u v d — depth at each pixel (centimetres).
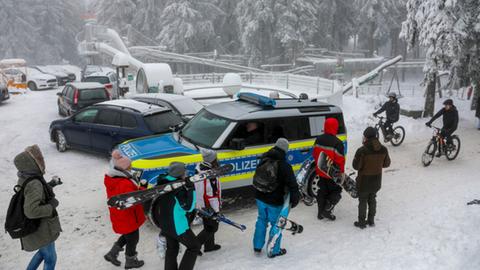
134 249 587
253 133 786
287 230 687
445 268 547
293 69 5041
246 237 699
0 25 7256
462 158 1236
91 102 1686
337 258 600
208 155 584
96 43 3959
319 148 746
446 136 1167
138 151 754
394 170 1111
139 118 1073
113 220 562
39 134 1487
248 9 4984
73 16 8825
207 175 559
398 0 5950
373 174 700
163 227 517
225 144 761
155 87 2011
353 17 6122
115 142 1112
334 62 5028
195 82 3409
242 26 5078
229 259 611
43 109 2066
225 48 6203
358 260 589
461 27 1705
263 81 3291
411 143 1434
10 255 652
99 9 6300
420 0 1805
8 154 1223
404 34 1877
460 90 2864
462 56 1831
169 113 1134
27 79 3206
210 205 589
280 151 588
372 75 2598
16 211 464
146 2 5950
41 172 480
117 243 602
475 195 831
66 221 777
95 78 2588
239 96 905
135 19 5984
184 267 530
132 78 2234
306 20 4903
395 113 1355
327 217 773
